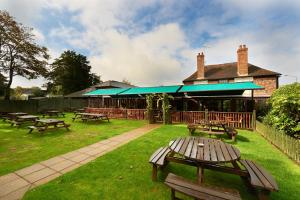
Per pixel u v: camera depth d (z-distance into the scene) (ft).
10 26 78.48
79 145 24.31
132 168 15.83
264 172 11.27
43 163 17.38
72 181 13.25
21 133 33.19
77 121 51.34
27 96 155.94
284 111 24.08
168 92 50.98
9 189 12.20
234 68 80.28
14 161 17.93
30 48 86.43
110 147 23.27
